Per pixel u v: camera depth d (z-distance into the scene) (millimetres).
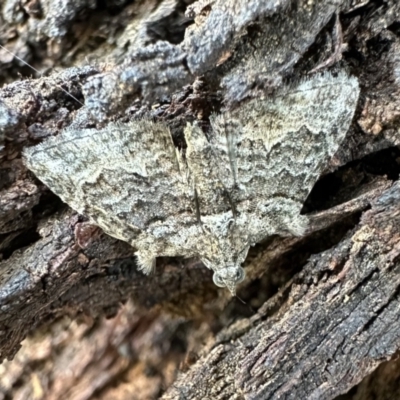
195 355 53
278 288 50
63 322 64
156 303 57
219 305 56
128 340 67
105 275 49
